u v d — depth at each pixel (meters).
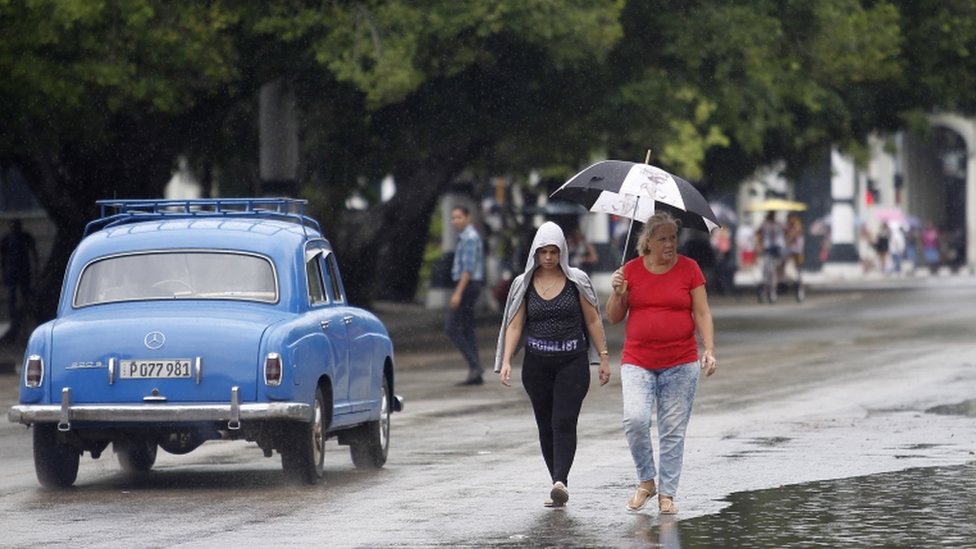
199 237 36.53
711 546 26.59
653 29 78.69
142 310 35.31
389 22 70.44
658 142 80.19
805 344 80.06
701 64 79.56
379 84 69.81
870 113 96.62
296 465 34.88
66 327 34.78
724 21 78.12
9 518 30.59
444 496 32.88
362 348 38.19
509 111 79.44
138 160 83.06
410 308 115.81
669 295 30.66
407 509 31.09
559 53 72.88
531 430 45.97
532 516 29.98
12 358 74.31
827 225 188.12
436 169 93.69
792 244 128.12
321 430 35.72
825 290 148.50
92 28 68.75
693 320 30.94
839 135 101.69
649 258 30.88
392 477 36.50
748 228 182.88
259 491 34.38
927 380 58.59
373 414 38.72
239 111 90.62
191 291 35.94
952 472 35.47
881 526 28.52
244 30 71.19
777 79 82.31
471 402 54.97
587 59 74.81
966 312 107.12
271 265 36.06
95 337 34.41
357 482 35.69
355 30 70.50
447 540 27.31
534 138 82.94
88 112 71.31
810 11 82.50
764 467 36.50
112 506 32.25
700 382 59.91
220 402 33.97
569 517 29.83
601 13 72.62
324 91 76.62
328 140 86.06
